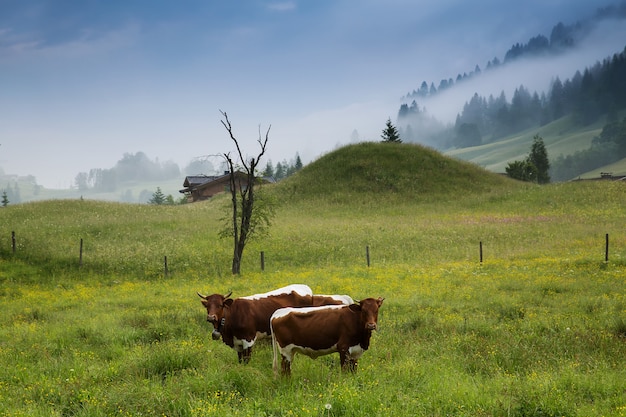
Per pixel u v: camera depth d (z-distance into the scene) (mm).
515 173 121062
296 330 11086
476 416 8750
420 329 15719
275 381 10773
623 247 33719
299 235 43844
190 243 41906
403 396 9469
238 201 37188
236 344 12961
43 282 32250
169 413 9219
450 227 46500
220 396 9930
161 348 13680
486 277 25781
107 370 11930
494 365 12078
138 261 36688
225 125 33812
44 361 13273
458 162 75125
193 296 23797
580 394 9719
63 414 9703
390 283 25078
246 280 28891
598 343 13445
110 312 20812
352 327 10953
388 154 73688
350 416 8688
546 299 19688
